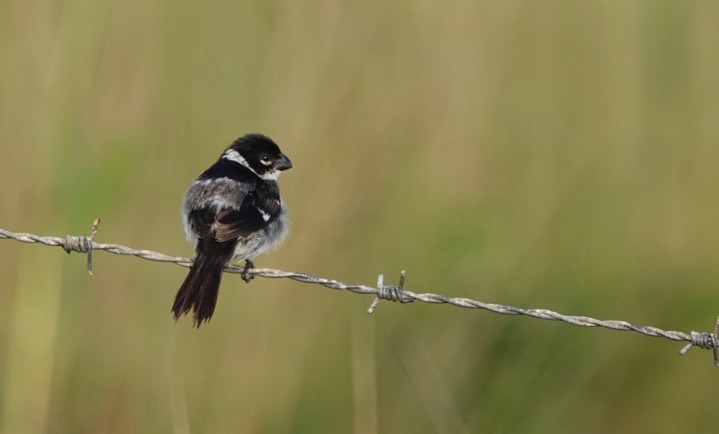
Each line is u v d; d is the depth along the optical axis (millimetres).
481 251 11320
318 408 10469
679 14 13828
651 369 11195
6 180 10594
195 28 12359
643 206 12625
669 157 13125
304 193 11602
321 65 12297
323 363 10773
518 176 12586
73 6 11477
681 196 12664
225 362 10352
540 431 10336
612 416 10836
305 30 12516
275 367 10430
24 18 11352
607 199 12539
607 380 11102
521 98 13180
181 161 11695
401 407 10328
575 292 11375
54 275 10227
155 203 11344
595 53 13586
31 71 11094
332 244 11406
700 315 11375
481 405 10508
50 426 9969
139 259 10984
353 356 9719
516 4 13484
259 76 12375
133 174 10828
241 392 10148
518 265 11602
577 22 13742
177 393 9531
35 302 10039
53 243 8758
